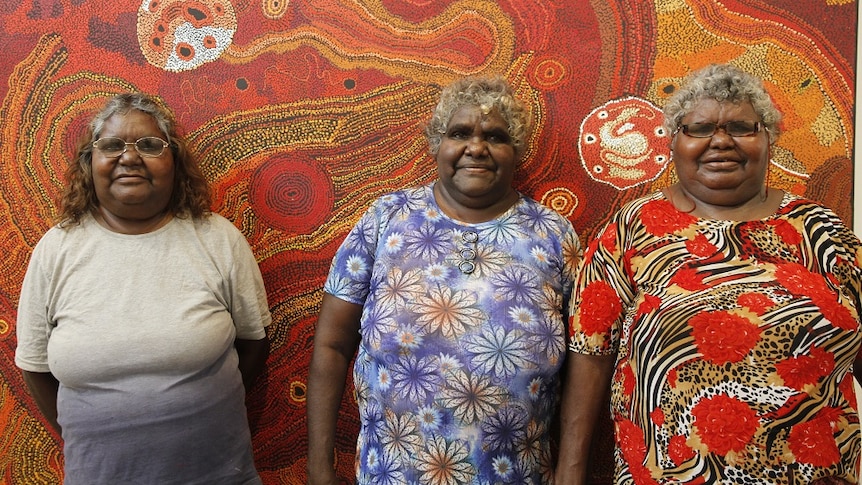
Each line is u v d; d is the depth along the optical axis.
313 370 1.42
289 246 1.74
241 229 1.75
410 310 1.26
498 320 1.24
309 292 1.74
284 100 1.72
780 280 1.09
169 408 1.36
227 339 1.47
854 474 1.12
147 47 1.74
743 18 1.59
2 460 1.80
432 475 1.22
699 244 1.17
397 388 1.26
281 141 1.73
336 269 1.42
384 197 1.46
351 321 1.42
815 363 1.05
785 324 1.05
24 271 1.78
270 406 1.76
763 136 1.18
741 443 1.06
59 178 1.76
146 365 1.35
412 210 1.40
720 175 1.17
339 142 1.72
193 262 1.45
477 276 1.28
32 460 1.80
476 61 1.68
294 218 1.74
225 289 1.50
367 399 1.34
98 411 1.35
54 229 1.45
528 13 1.65
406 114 1.70
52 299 1.41
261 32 1.72
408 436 1.24
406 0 1.68
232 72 1.73
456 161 1.33
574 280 1.37
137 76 1.74
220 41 1.73
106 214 1.46
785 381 1.05
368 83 1.70
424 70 1.69
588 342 1.25
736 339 1.06
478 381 1.22
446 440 1.22
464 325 1.24
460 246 1.32
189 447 1.39
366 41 1.70
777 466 1.05
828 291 1.09
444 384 1.22
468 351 1.22
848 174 1.58
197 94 1.74
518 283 1.28
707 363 1.08
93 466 1.36
